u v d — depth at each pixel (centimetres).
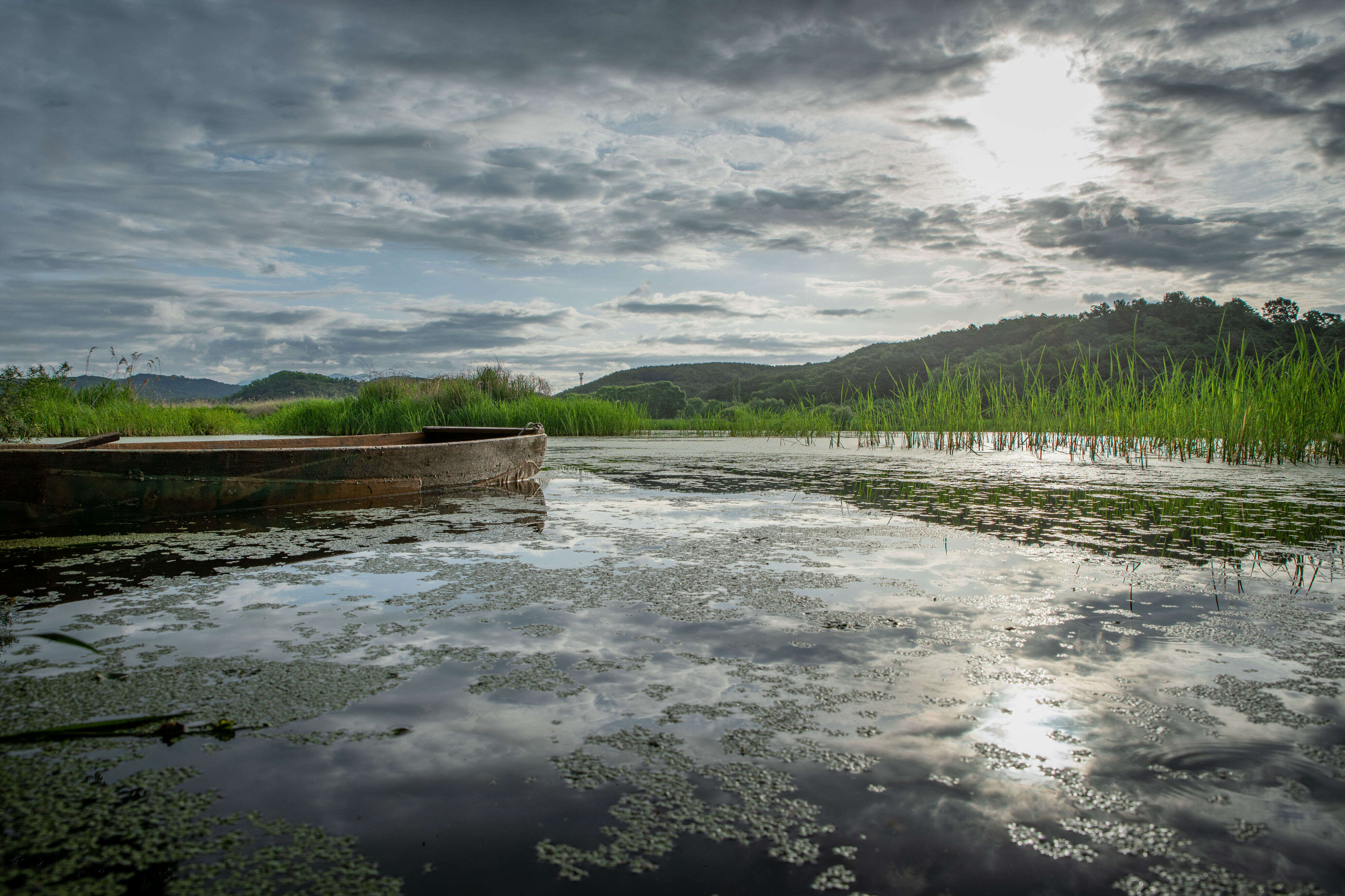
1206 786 112
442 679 154
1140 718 136
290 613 202
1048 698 145
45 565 260
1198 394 812
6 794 109
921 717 137
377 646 175
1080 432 945
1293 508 400
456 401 1402
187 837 98
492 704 141
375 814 104
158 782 112
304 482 399
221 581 239
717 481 560
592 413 1441
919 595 223
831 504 424
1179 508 404
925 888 88
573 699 144
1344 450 672
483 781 113
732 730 130
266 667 161
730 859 93
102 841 97
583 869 91
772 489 498
